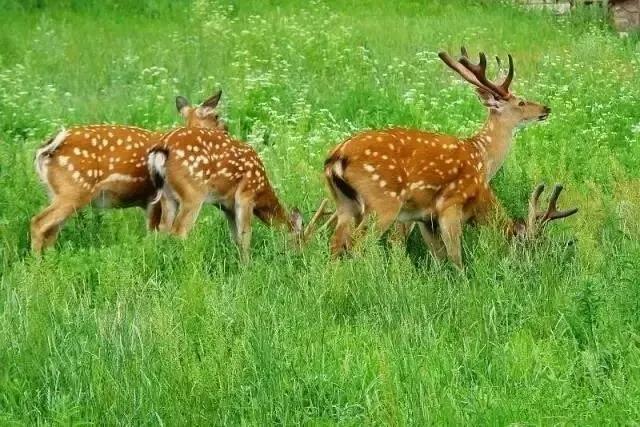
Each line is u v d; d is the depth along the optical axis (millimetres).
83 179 13273
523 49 27109
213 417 8789
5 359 9555
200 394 8953
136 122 19016
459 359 9805
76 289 11484
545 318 10617
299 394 9000
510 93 13867
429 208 12859
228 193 13406
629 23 31938
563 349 10000
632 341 9820
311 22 29062
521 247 12367
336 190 12836
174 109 19547
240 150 13508
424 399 8828
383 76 22094
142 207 13828
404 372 9328
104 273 11547
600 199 14664
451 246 12766
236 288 11125
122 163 13430
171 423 8688
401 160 12617
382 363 9242
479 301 10945
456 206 12859
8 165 14594
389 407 8781
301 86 20906
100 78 22688
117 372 9234
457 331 10586
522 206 14320
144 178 13555
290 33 26000
